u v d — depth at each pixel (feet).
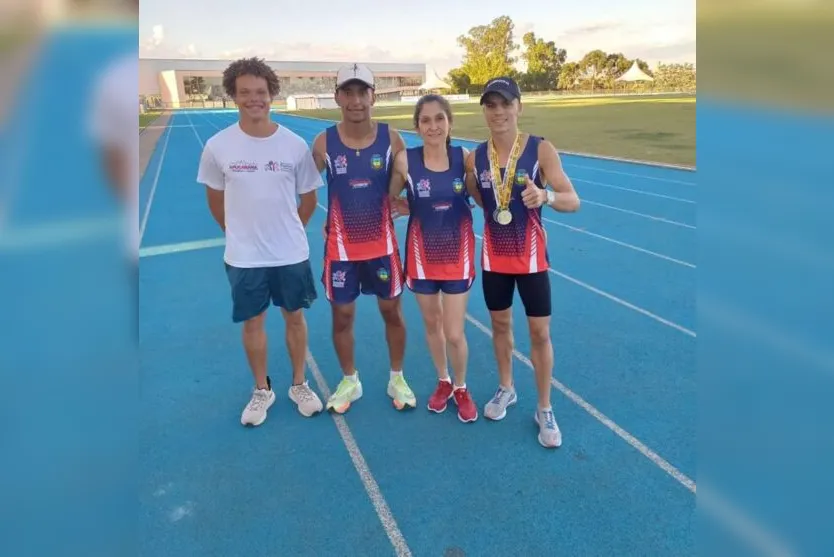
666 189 32.40
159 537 7.59
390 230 9.86
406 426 10.16
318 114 132.26
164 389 11.53
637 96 123.34
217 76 233.96
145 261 20.35
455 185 9.08
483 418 10.36
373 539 7.57
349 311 10.18
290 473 8.91
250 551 7.39
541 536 7.55
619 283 17.48
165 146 62.90
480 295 16.89
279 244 9.44
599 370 12.05
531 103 112.37
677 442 9.45
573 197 8.78
